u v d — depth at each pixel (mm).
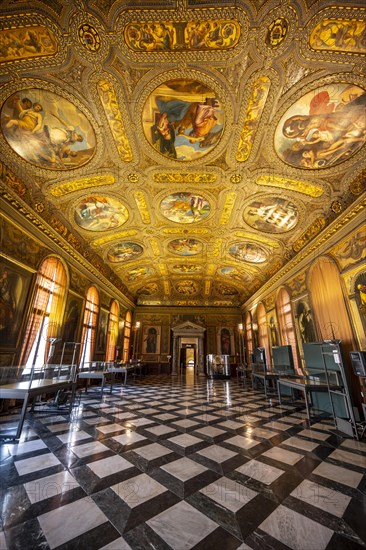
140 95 5219
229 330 20875
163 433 4586
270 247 11672
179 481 2850
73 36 4227
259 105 5418
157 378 16438
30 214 7473
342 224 7527
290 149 6461
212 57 4574
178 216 10078
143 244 12664
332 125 5688
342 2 3750
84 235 10641
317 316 8898
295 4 3848
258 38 4293
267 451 3820
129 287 18531
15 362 6961
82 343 11297
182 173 7527
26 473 2971
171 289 20328
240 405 7441
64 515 2189
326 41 4262
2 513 2199
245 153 6727
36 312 8148
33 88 4973
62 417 5613
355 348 6875
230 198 8742
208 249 13242
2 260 6598
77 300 10875
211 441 4215
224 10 3951
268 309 14359
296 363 10414
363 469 3248
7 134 5770
